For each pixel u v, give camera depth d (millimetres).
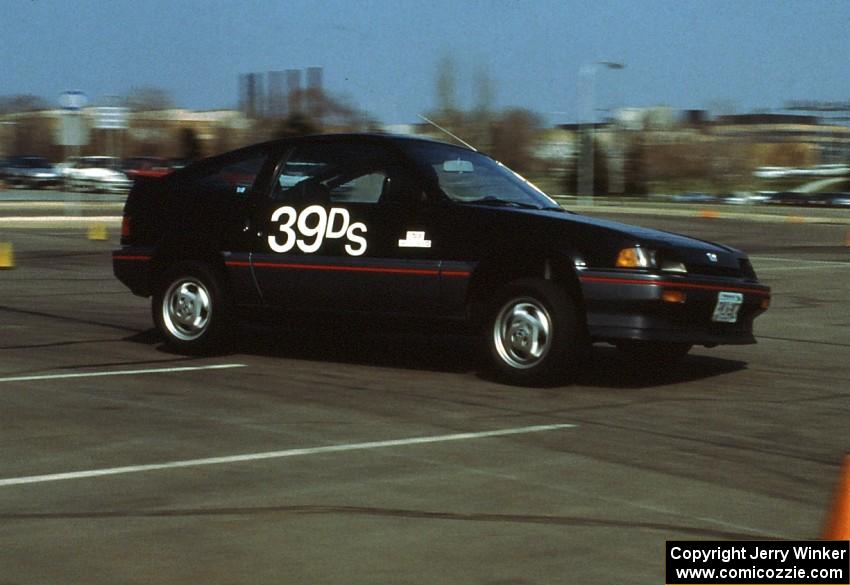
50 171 60906
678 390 8062
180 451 6035
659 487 5414
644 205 68500
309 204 8672
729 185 110812
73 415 6938
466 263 7988
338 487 5336
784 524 4840
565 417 7031
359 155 8633
